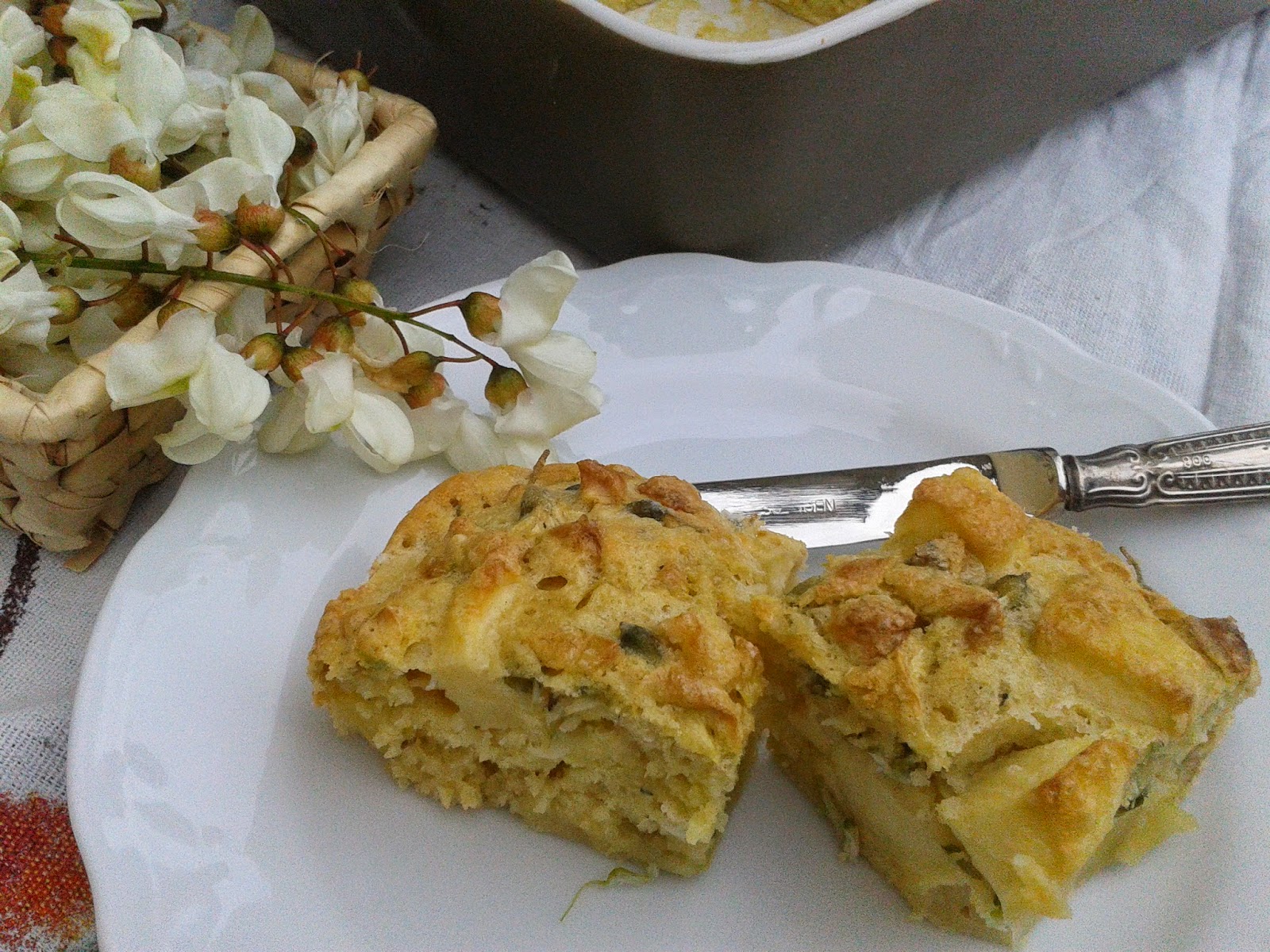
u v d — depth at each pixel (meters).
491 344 0.23
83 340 0.22
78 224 0.21
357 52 0.30
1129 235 0.30
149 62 0.22
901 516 0.21
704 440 0.25
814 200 0.28
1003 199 0.31
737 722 0.18
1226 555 0.22
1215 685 0.18
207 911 0.19
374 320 0.23
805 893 0.20
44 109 0.21
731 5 0.34
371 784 0.20
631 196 0.27
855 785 0.19
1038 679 0.18
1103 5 0.28
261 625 0.21
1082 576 0.19
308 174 0.24
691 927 0.19
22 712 0.21
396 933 0.19
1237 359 0.28
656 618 0.19
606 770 0.19
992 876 0.18
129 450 0.22
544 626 0.19
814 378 0.26
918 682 0.18
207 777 0.20
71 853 0.20
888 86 0.26
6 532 0.24
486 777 0.20
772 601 0.19
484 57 0.27
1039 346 0.25
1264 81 0.34
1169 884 0.19
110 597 0.21
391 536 0.23
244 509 0.22
